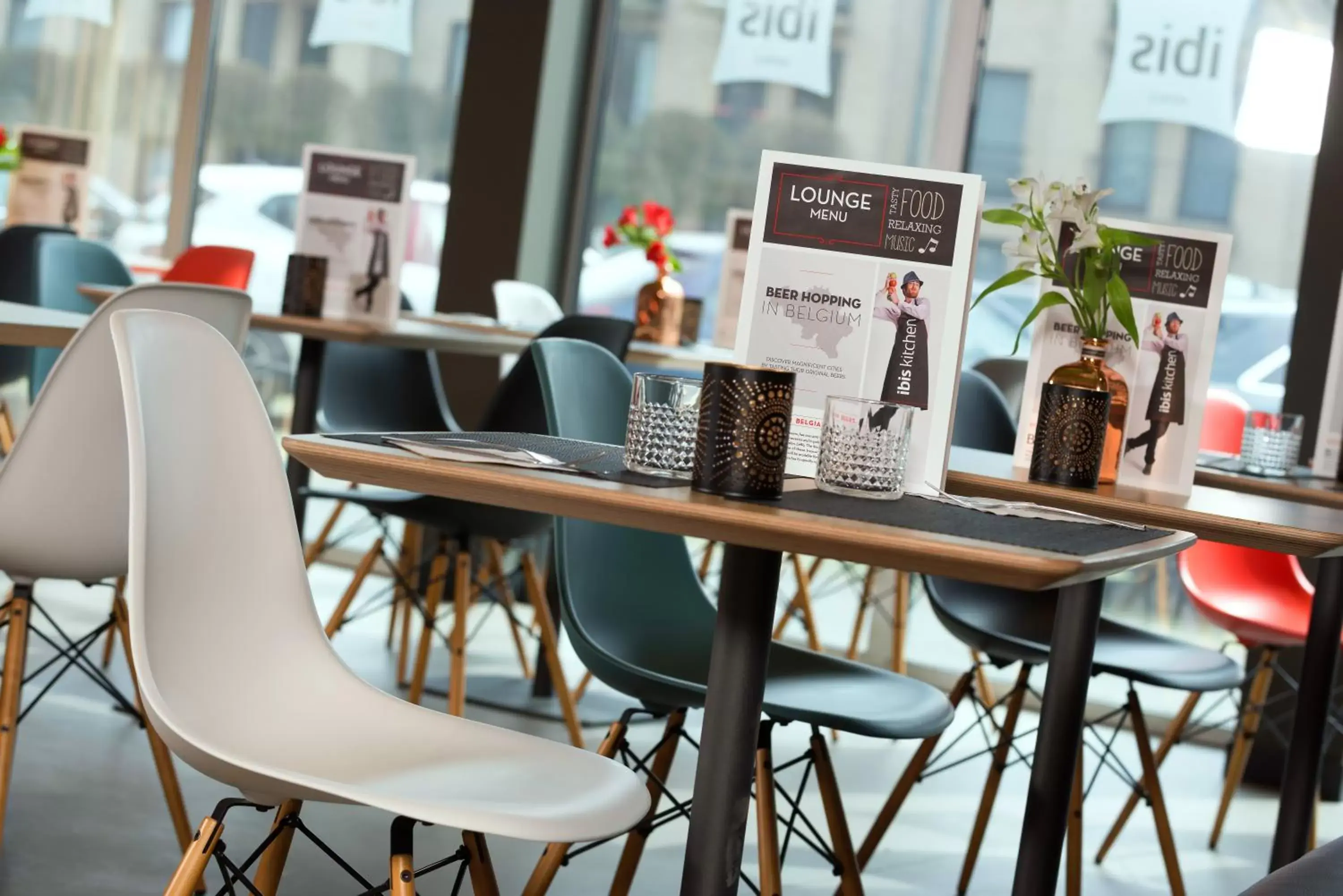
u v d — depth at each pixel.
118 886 2.43
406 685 4.02
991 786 2.92
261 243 5.79
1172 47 4.61
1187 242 2.36
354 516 5.62
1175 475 2.35
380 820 2.96
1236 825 3.71
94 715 3.35
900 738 2.00
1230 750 4.26
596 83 5.35
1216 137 4.58
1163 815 2.93
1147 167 4.65
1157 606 4.58
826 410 1.57
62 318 2.65
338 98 5.64
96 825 2.69
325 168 4.00
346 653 4.32
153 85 5.90
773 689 2.08
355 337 3.43
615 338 3.60
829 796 2.08
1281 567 3.58
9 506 2.17
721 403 1.43
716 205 5.24
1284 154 4.51
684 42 5.25
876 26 4.98
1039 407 2.44
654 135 5.31
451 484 1.42
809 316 1.77
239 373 1.63
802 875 2.91
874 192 1.76
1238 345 4.57
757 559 1.52
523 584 5.37
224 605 1.58
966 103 4.82
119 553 2.26
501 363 5.24
